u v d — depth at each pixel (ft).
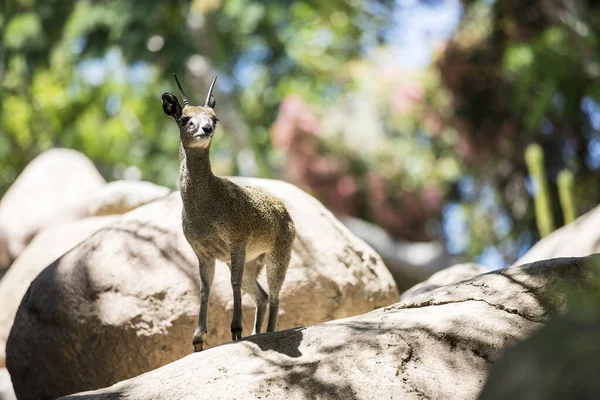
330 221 31.73
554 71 63.26
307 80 89.04
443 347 21.01
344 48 88.74
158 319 28.45
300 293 29.58
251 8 75.72
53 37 81.30
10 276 39.70
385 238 73.10
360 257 31.53
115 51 81.10
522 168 71.05
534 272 22.98
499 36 68.44
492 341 20.97
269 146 91.09
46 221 49.49
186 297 28.60
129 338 28.48
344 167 75.77
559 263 23.04
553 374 12.18
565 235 42.06
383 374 20.40
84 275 29.50
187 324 28.37
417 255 72.38
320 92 89.30
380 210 75.77
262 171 79.05
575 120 69.41
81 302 29.22
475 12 69.51
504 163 71.61
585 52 62.13
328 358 20.92
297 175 76.18
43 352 29.45
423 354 20.86
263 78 90.48
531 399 12.18
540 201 51.21
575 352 12.23
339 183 75.51
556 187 69.97
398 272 72.64
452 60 69.15
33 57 80.48
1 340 38.17
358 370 20.56
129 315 28.53
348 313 30.25
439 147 76.38
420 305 23.40
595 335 12.34
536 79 65.82
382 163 75.77
